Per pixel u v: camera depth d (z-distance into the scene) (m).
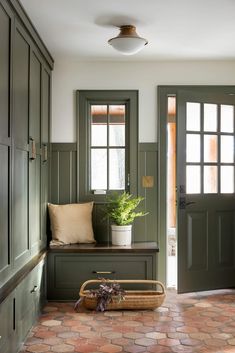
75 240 4.08
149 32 3.44
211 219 4.22
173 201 5.45
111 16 3.08
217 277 4.23
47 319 3.36
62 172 4.31
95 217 4.32
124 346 2.81
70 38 3.60
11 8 2.65
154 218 4.30
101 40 3.65
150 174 4.31
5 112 2.55
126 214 4.04
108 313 3.51
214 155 4.25
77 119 4.30
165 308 3.64
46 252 3.77
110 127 4.37
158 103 4.30
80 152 4.30
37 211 3.61
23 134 3.04
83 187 4.30
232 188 4.34
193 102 4.13
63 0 2.81
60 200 4.31
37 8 2.94
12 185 2.71
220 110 4.27
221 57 4.18
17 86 2.85
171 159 5.50
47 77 4.09
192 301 3.85
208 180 4.23
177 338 2.95
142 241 4.29
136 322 3.28
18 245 2.90
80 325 3.22
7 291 2.40
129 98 4.31
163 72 4.32
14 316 2.64
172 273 4.73
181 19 3.14
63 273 3.89
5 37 2.54
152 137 4.32
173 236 5.15
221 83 4.33
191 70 4.33
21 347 2.79
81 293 3.59
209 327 3.17
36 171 3.57
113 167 4.36
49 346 2.82
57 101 4.31
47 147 4.10
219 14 3.05
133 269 3.89
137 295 3.63
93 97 4.31
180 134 4.05
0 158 2.44
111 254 3.87
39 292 3.49
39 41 3.54
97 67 4.32
